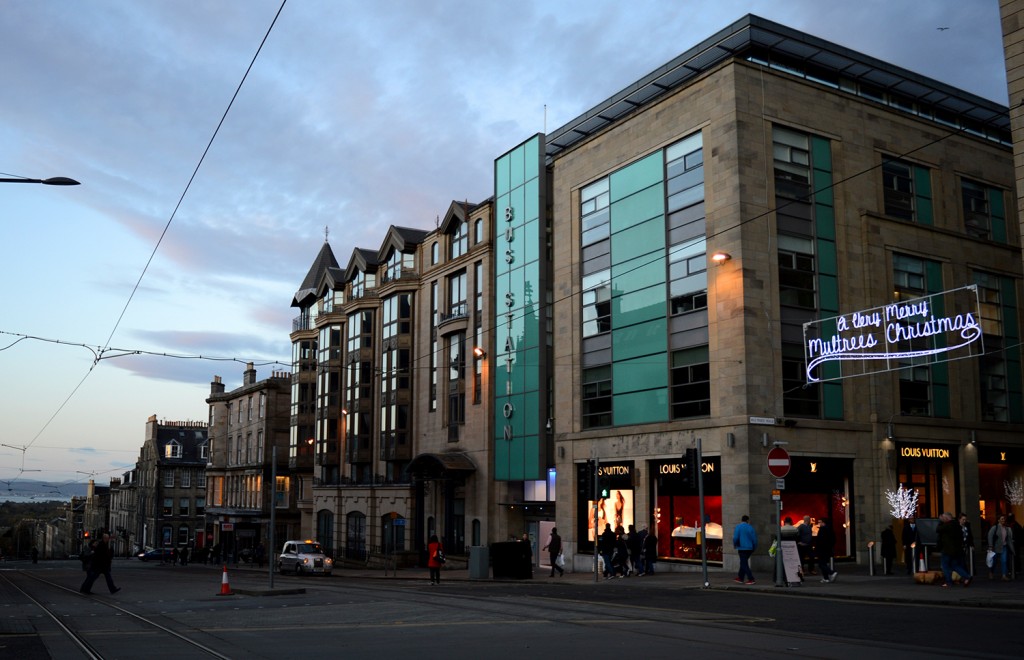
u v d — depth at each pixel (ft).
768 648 37.81
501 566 103.24
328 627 49.19
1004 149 123.44
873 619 48.78
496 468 141.38
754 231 97.35
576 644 40.14
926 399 107.55
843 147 106.32
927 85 112.27
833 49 104.22
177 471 339.77
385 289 181.27
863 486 100.01
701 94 103.40
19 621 54.90
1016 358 118.52
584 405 120.06
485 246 150.10
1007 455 114.32
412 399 173.47
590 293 120.78
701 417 100.01
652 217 110.32
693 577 89.86
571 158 126.11
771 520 92.68
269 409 249.75
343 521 193.06
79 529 516.73
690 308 103.14
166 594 81.82
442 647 39.86
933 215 113.80
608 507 113.70
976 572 85.51
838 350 95.66
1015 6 69.97
